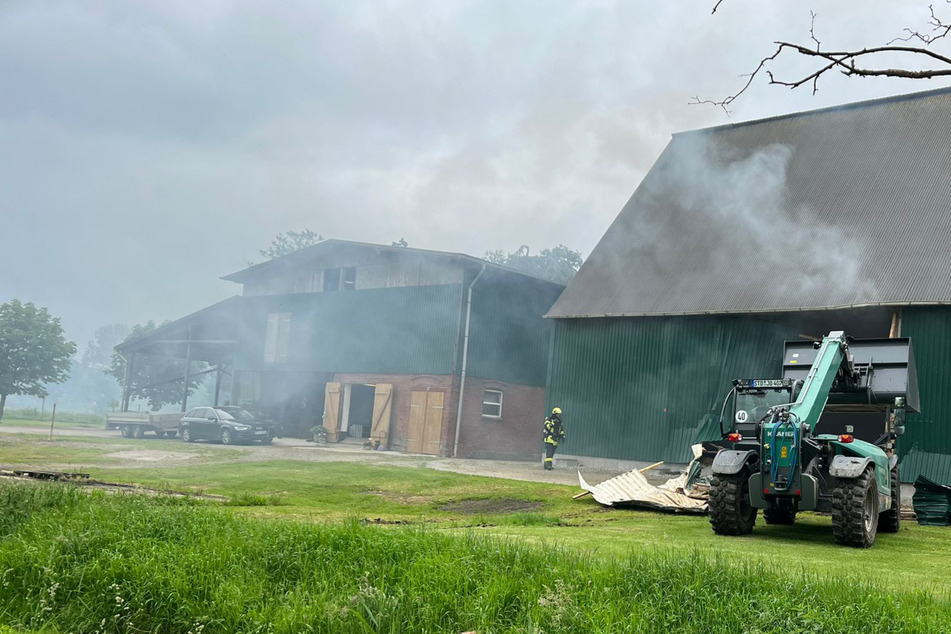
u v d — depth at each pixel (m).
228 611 6.51
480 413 31.34
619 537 10.70
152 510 9.62
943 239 20.30
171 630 6.67
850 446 11.39
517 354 32.81
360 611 6.17
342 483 18.75
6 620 6.76
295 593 6.75
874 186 23.00
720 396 22.84
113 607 6.88
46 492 10.73
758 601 5.93
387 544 7.73
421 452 30.98
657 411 23.95
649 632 5.57
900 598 6.23
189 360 41.12
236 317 40.53
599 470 24.52
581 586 6.42
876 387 13.44
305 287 37.41
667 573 6.55
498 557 7.25
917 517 15.10
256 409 38.41
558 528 12.11
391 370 32.91
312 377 36.62
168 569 7.26
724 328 23.09
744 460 11.55
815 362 12.41
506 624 5.99
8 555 7.71
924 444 18.67
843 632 5.46
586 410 25.30
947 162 22.39
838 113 26.14
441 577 6.65
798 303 20.83
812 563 8.73
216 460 24.23
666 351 24.06
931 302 18.70
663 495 16.17
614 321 25.22
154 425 36.78
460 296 31.11
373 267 34.50
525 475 22.22
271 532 8.30
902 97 25.16
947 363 18.69
